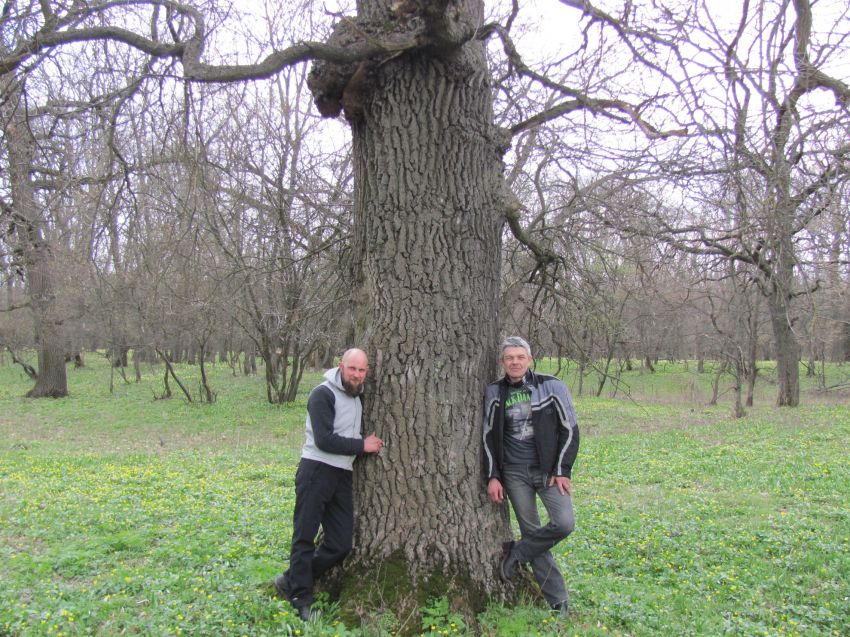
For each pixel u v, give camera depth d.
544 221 7.59
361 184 4.50
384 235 4.34
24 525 6.86
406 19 4.02
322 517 4.38
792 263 6.18
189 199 6.89
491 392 4.51
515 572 4.61
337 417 4.22
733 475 11.35
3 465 11.53
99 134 6.75
